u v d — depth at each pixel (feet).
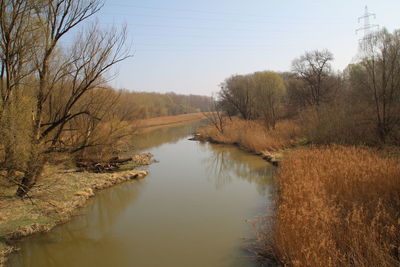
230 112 147.23
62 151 39.45
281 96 129.08
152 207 36.29
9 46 28.99
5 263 23.21
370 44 51.90
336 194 24.94
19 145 28.09
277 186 36.24
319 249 17.35
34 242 26.58
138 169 57.98
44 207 32.42
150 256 24.27
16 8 28.71
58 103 42.06
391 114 49.44
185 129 161.38
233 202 37.06
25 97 30.68
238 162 63.36
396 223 19.11
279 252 21.15
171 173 55.16
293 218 20.53
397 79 51.24
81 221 31.73
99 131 55.01
